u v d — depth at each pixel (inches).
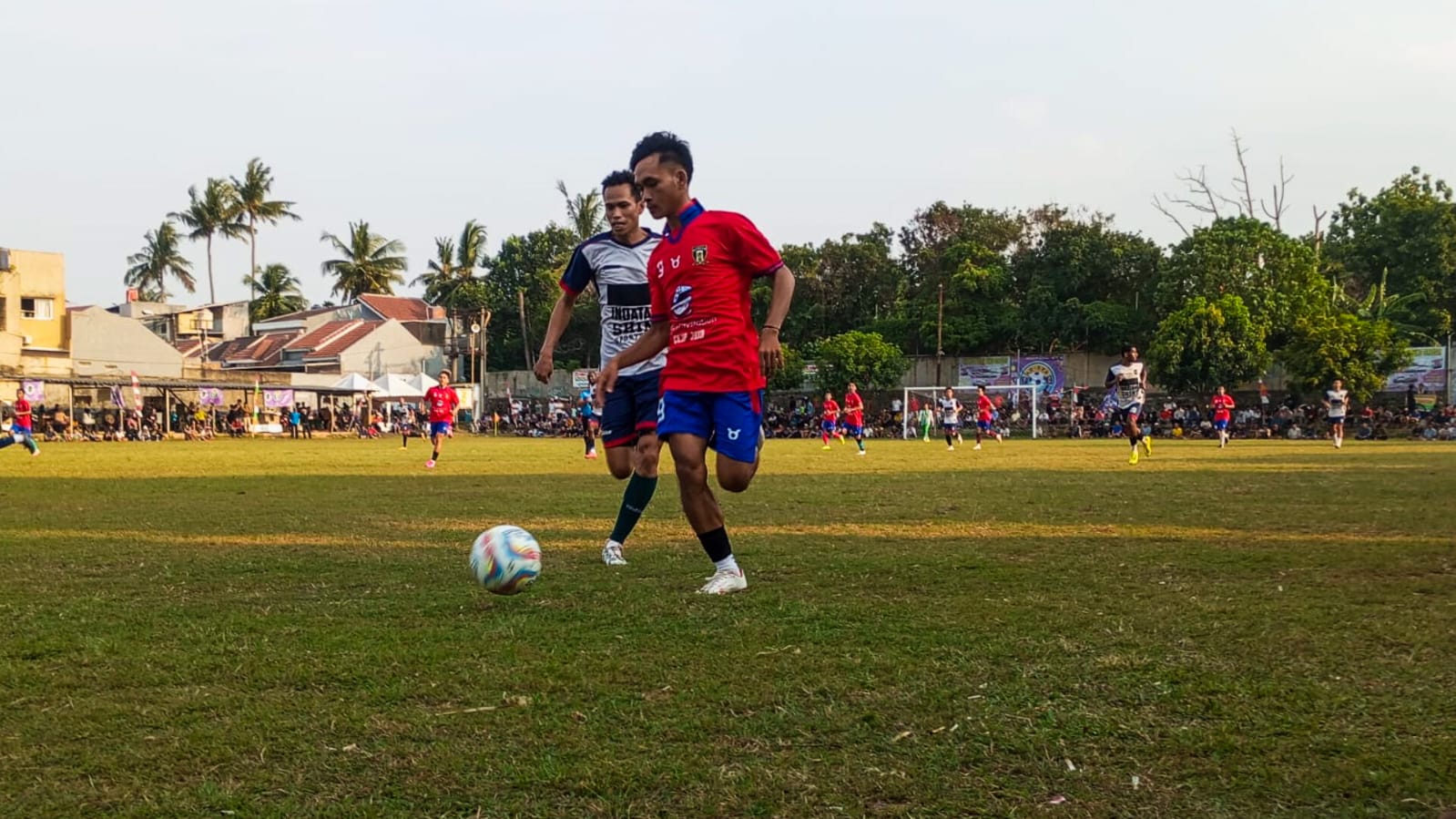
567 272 264.7
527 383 2215.8
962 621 162.6
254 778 99.6
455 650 147.2
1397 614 164.2
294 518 335.0
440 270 2664.9
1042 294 1718.8
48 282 1792.6
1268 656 139.3
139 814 91.9
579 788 96.4
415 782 98.5
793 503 375.2
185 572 220.1
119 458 817.5
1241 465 631.8
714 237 193.3
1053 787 96.0
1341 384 980.6
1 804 93.9
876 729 112.1
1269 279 1541.6
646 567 225.8
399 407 2000.5
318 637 155.8
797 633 155.6
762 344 190.5
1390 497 379.6
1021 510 341.4
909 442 1368.1
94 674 135.0
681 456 191.2
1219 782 96.6
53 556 246.5
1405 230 1766.7
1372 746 104.7
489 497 418.0
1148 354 1510.8
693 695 124.3
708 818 90.0
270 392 1732.3
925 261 1916.8
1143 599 178.9
